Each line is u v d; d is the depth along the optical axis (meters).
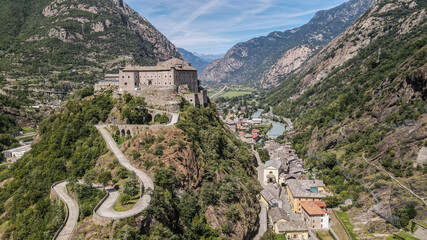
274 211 148.50
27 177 142.25
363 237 125.38
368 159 172.88
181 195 113.56
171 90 186.12
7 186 147.25
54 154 149.12
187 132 143.38
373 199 145.00
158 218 93.62
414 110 165.25
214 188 128.88
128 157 125.81
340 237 129.62
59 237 84.06
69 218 92.00
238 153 182.88
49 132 174.75
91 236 80.19
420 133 151.62
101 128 157.75
